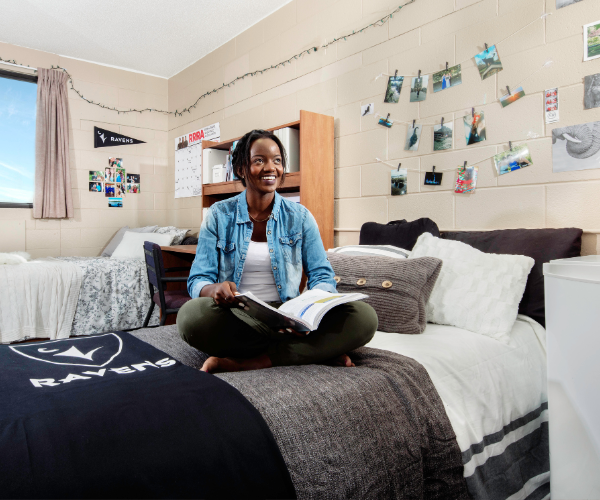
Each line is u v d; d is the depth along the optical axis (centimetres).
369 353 121
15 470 57
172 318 309
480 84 200
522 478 126
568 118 171
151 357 109
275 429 79
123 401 77
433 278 151
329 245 269
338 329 116
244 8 324
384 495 87
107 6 326
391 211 242
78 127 433
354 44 262
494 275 152
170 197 485
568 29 170
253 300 100
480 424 117
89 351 114
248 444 72
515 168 188
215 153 348
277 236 143
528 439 133
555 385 99
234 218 144
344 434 86
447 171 214
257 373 104
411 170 231
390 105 241
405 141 234
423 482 97
